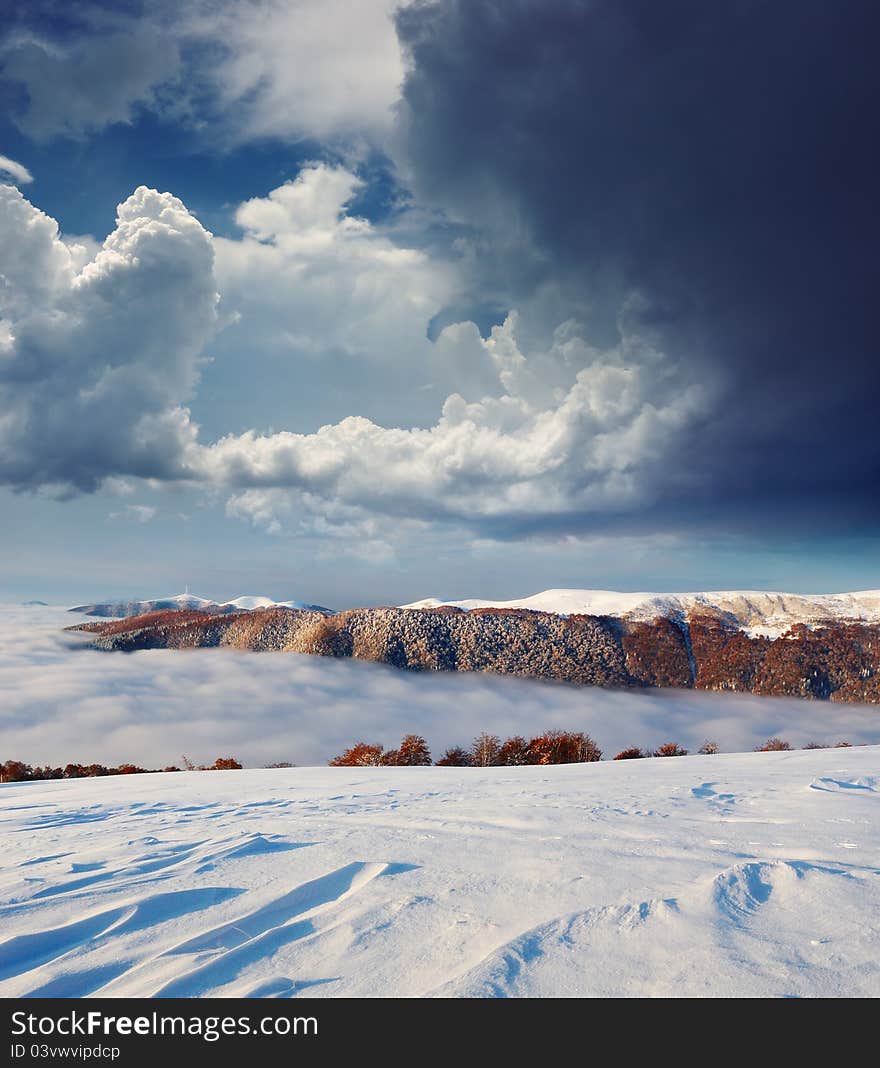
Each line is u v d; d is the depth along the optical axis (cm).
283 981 221
